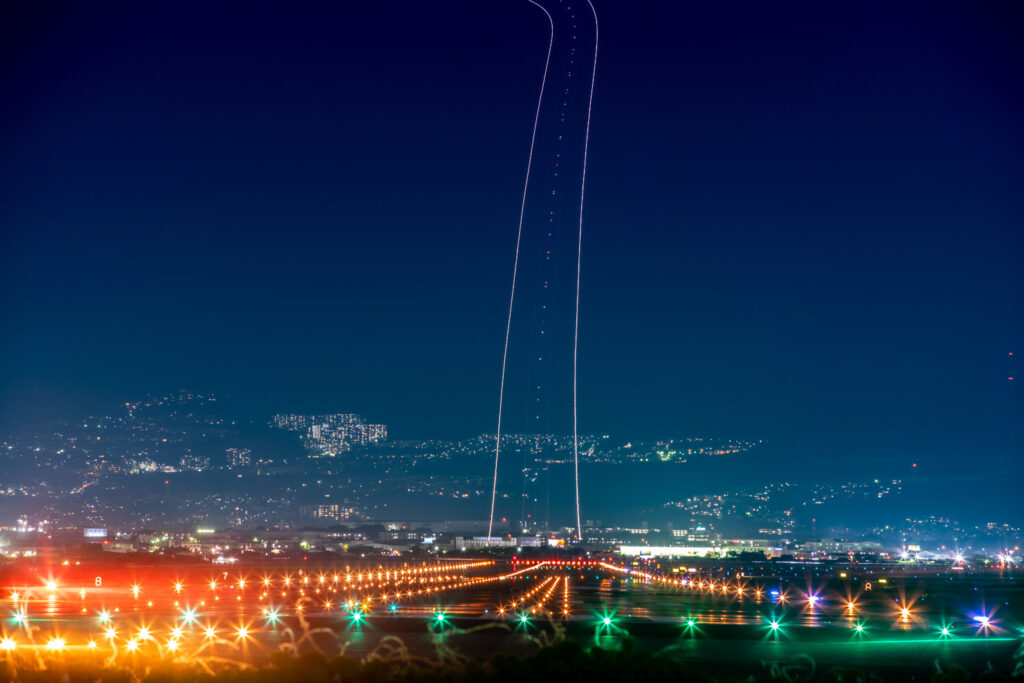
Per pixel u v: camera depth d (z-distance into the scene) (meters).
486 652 40.47
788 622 56.78
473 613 58.25
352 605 61.53
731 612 63.50
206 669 27.14
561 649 25.05
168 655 36.12
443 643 43.25
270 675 24.58
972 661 40.62
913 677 36.31
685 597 76.38
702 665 38.91
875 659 41.00
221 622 51.12
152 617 53.41
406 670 24.52
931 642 47.25
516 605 64.75
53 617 52.97
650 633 49.72
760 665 38.94
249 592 74.00
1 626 47.91
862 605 71.94
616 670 24.19
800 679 29.98
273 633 46.25
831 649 44.38
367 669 24.75
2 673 27.06
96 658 29.67
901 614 63.88
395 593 75.44
